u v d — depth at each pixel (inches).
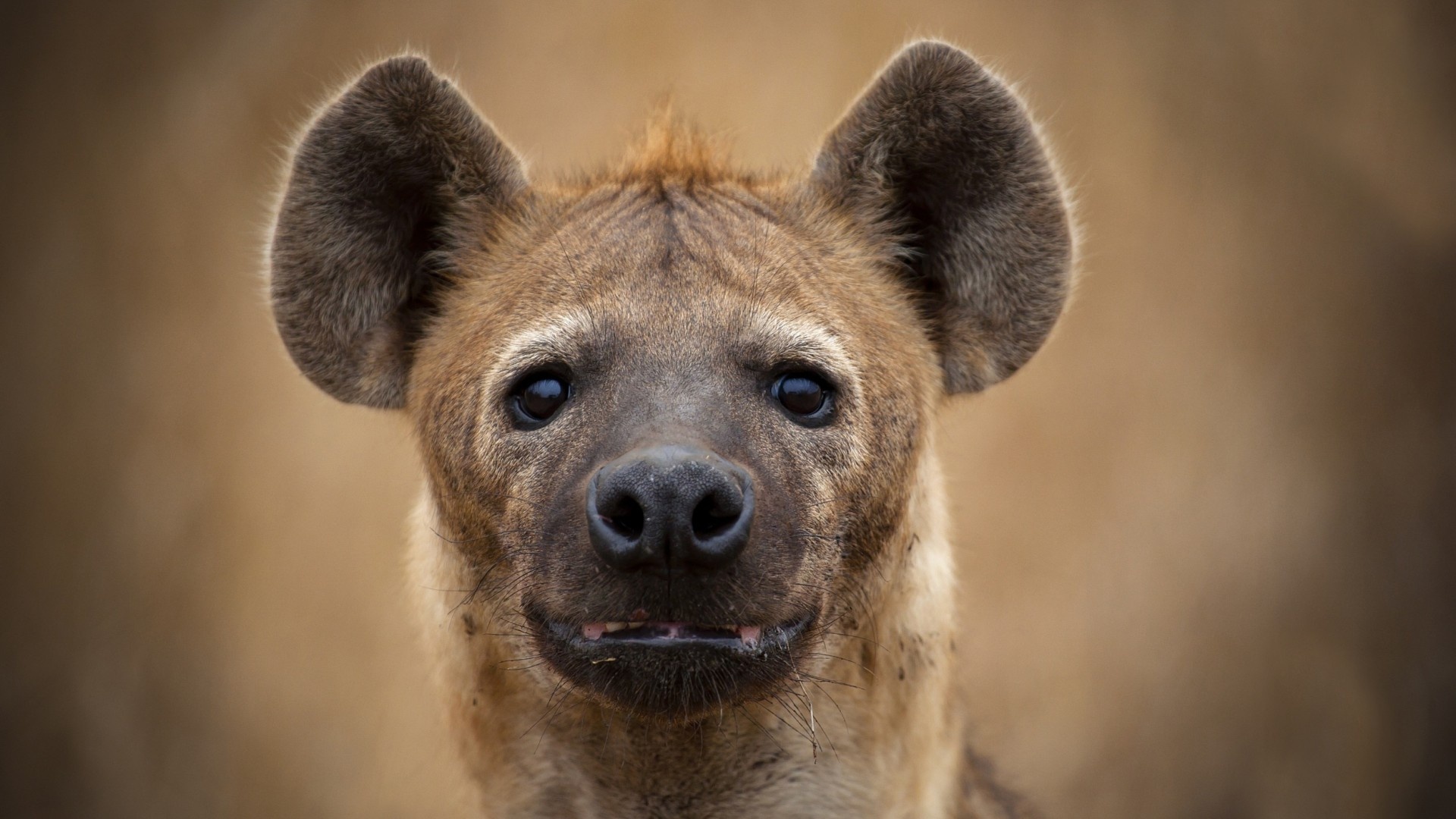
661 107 553.9
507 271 431.5
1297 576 894.4
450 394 413.1
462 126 436.1
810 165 461.1
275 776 855.7
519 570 385.1
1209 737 870.4
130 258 893.2
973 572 868.6
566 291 402.3
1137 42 930.1
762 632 370.0
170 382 883.4
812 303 404.8
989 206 443.8
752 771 411.8
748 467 366.9
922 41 432.1
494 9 920.3
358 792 848.3
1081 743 855.1
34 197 891.4
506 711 418.6
